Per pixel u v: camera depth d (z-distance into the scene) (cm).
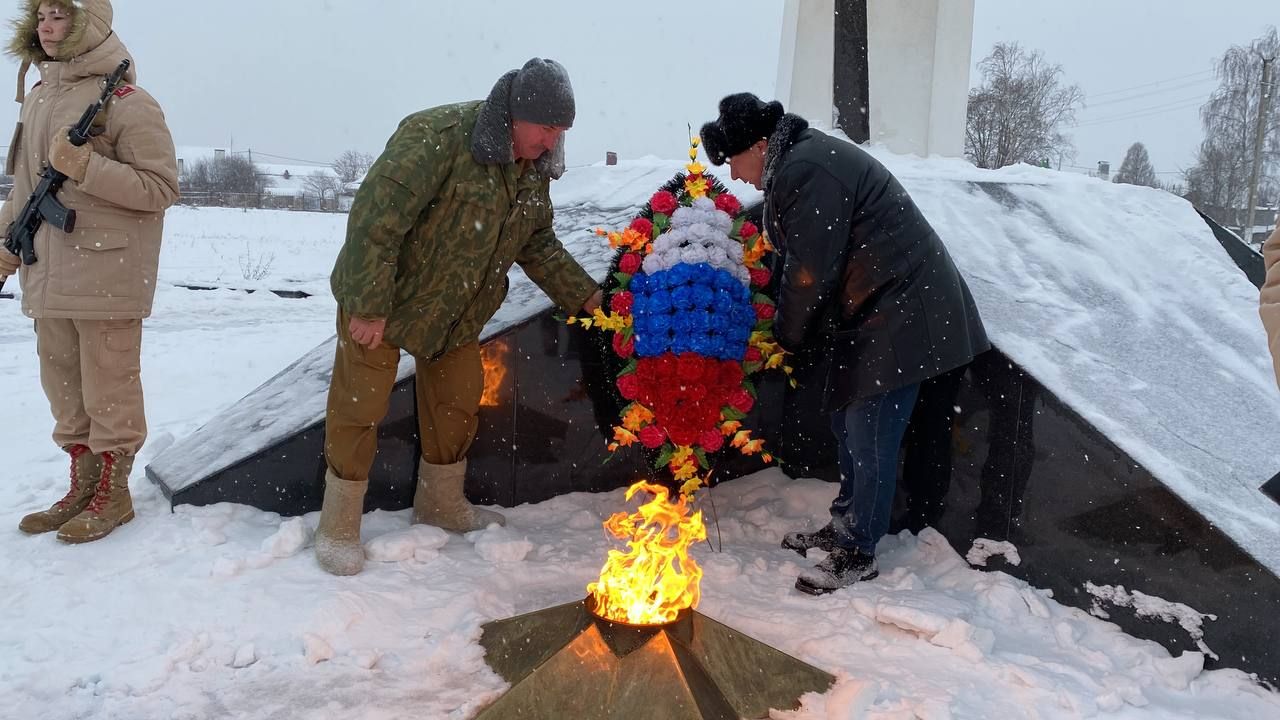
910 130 614
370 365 346
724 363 385
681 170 556
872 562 364
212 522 379
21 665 287
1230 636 299
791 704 280
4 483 461
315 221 3033
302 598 324
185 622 311
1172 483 313
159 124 371
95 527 368
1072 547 342
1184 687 295
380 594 332
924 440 396
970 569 371
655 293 378
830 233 337
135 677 283
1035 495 354
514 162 347
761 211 430
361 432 350
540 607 342
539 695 270
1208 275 475
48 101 368
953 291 351
